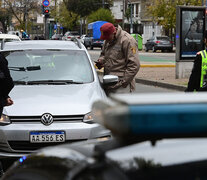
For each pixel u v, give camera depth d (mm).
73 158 2613
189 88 8312
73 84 8805
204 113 1941
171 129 1944
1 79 7082
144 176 2283
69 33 88562
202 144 2670
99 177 2172
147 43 61781
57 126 7586
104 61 9750
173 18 63281
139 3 98312
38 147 7586
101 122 2043
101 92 8555
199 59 8125
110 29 9297
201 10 21906
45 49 9742
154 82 21188
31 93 8258
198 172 2338
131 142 2285
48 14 36250
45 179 2533
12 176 2961
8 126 7582
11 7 98312
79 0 105500
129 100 2000
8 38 21656
